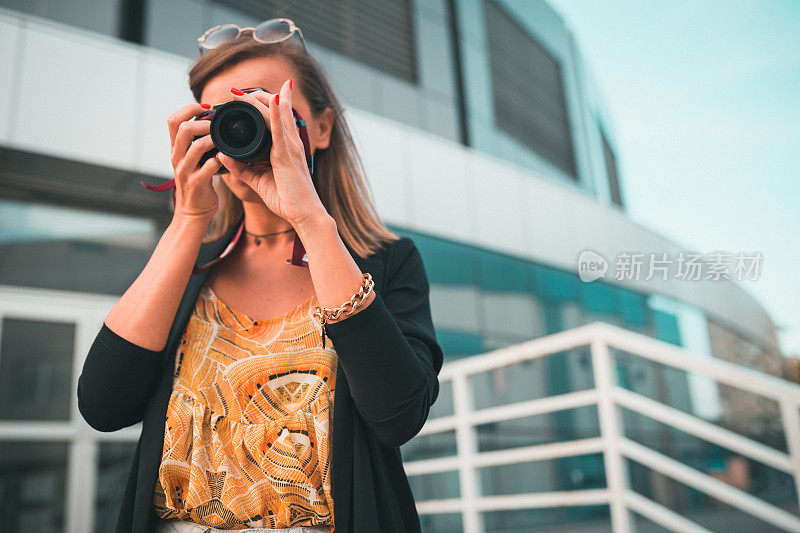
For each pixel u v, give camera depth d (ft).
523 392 26.96
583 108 41.91
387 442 2.89
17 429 14.99
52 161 17.58
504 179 29.81
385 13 28.45
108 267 18.07
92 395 3.02
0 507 14.39
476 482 10.80
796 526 7.10
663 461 8.16
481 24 33.12
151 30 20.38
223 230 4.13
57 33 18.42
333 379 3.03
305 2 25.35
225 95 3.33
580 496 8.95
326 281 2.71
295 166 2.82
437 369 3.37
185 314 3.19
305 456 2.89
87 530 15.15
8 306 15.80
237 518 2.86
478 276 27.30
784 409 7.08
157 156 18.98
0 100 17.08
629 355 34.96
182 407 3.00
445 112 29.19
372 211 3.97
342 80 25.63
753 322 57.31
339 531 2.74
